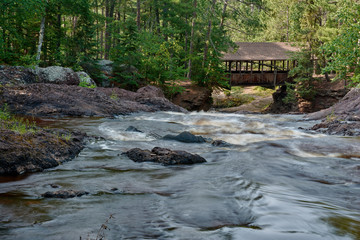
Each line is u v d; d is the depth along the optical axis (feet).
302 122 45.44
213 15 110.73
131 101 57.98
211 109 120.57
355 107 44.45
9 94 42.19
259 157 22.43
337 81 114.21
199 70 111.75
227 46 110.93
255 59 121.70
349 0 84.07
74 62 79.77
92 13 107.86
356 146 27.02
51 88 46.80
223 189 14.37
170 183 15.39
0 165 16.44
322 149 25.76
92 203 12.10
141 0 136.26
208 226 10.03
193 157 20.44
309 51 112.57
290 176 17.42
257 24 122.52
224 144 27.43
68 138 22.63
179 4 121.90
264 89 157.58
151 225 9.96
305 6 118.83
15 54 67.41
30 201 12.15
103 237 8.84
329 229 9.86
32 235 8.84
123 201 12.46
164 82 98.73
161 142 27.89
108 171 17.74
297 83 118.21
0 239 8.48
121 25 111.75
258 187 14.80
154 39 102.27
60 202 12.12
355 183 16.28
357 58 62.85
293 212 11.44
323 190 14.96
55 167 18.37
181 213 11.19
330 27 112.57
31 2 61.67
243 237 9.11
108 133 30.94
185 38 134.82
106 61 92.22
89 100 48.01
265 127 40.37
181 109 61.82
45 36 83.05
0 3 59.00
